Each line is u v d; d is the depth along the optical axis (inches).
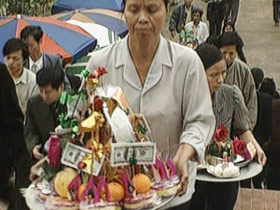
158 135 127.4
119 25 440.5
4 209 237.6
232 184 184.2
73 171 114.0
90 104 116.4
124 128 114.6
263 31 703.1
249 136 194.4
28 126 223.8
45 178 117.8
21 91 256.1
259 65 612.1
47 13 520.1
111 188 112.4
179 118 128.6
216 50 183.5
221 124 190.4
